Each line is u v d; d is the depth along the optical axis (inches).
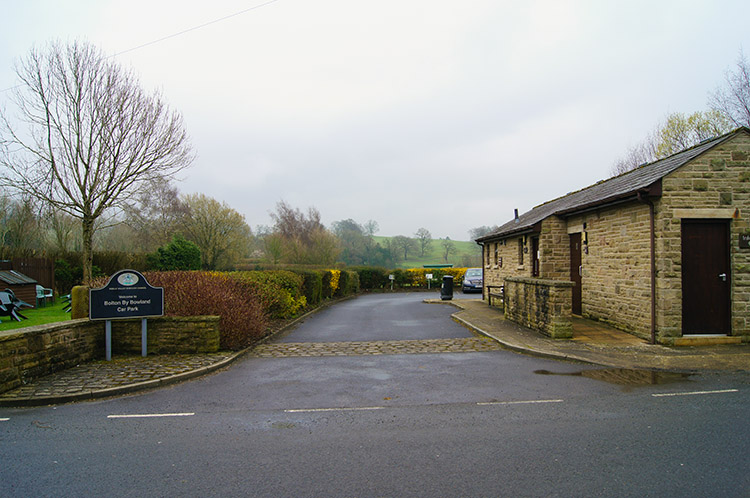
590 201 478.6
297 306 652.7
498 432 192.9
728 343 377.1
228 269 1401.3
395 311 732.0
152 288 351.6
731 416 208.1
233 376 301.9
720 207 378.9
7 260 767.1
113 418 219.5
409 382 280.7
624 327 438.9
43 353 288.2
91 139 687.7
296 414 222.8
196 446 182.7
